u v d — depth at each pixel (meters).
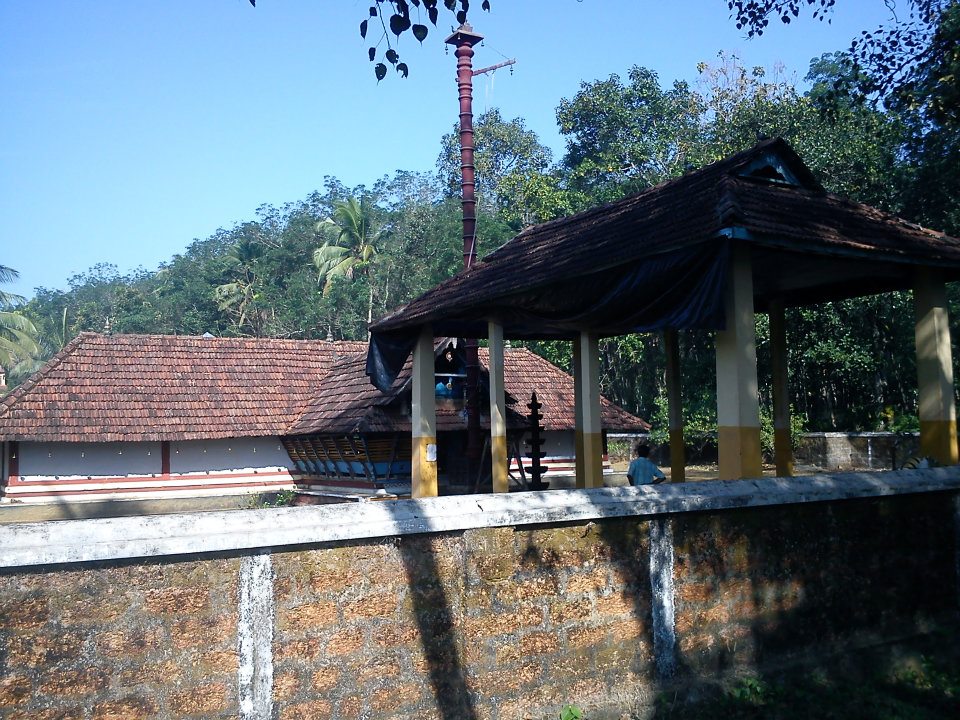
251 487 17.00
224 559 4.50
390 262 36.91
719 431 7.71
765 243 7.64
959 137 18.31
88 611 4.16
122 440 15.50
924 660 6.93
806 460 23.89
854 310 23.52
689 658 6.01
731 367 7.62
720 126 26.30
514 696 5.28
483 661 5.18
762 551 6.44
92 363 16.80
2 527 4.04
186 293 45.50
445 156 41.19
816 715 5.80
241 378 17.91
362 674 4.82
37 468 15.18
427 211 39.03
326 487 16.55
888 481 7.19
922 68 12.21
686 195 9.24
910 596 7.29
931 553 7.50
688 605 6.05
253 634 4.53
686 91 30.91
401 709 4.91
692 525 6.12
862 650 6.80
